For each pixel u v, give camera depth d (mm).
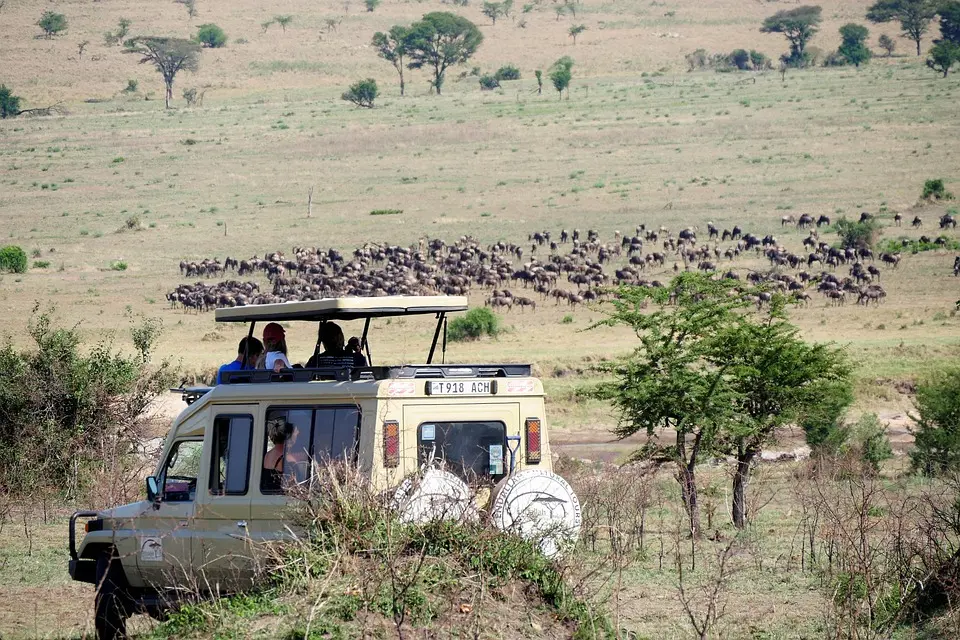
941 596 36125
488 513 30141
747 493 67062
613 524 49281
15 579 44812
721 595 38594
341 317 35719
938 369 128250
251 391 32969
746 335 62094
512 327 189125
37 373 67562
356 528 28531
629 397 60094
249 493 32500
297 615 26469
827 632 32938
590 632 28141
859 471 72625
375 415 30594
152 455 66750
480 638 26406
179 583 33656
